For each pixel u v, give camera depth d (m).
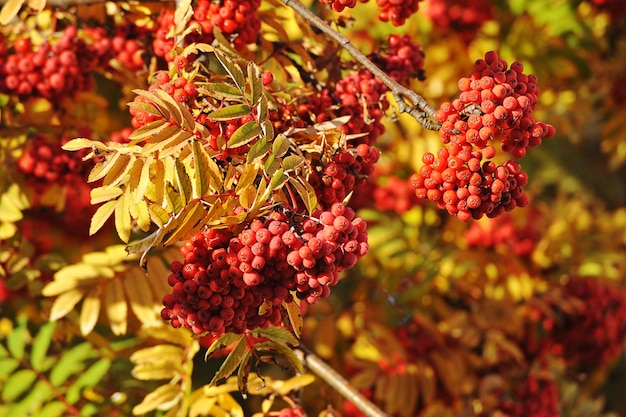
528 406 1.25
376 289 1.29
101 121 1.18
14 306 1.20
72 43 1.07
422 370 1.20
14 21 1.09
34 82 1.07
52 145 1.10
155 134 0.89
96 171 0.89
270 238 0.86
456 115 0.89
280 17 1.05
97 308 1.07
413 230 1.32
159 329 1.06
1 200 1.12
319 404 1.19
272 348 0.93
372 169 0.95
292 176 0.90
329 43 1.03
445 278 1.29
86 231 1.26
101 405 1.12
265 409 1.04
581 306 1.29
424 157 0.89
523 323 1.30
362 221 0.88
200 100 0.93
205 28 0.97
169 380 1.15
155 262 1.08
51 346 1.16
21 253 1.14
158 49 1.02
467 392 1.23
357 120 0.98
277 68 1.03
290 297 0.89
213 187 0.88
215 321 0.87
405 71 1.01
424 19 1.34
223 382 1.04
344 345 1.27
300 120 0.95
